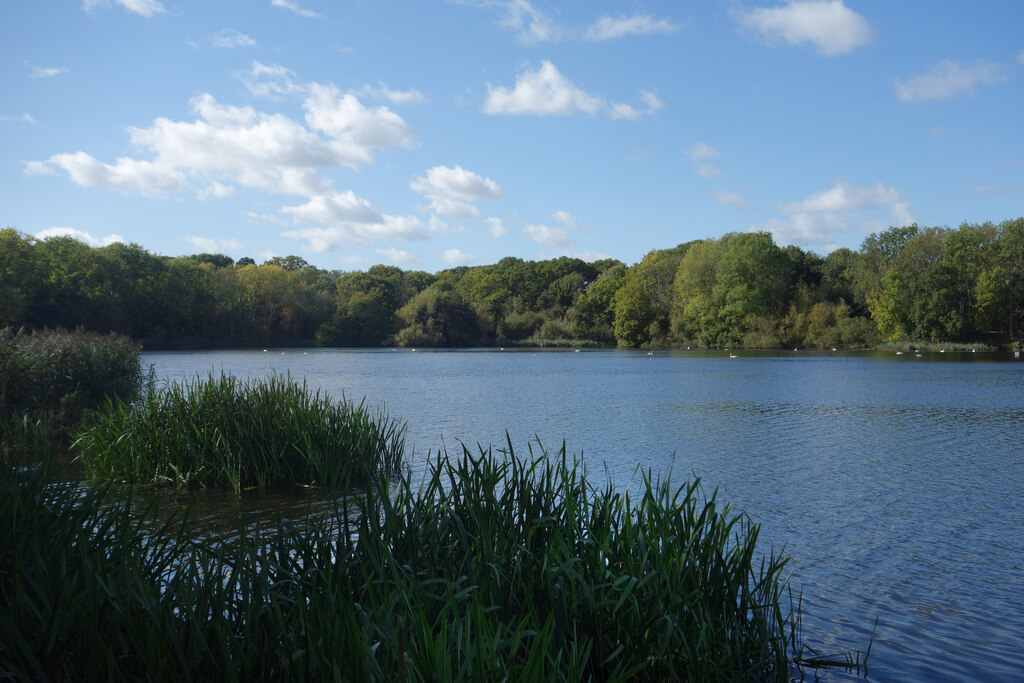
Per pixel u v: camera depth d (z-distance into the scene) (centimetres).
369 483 491
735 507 973
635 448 1463
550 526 503
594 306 9838
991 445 1501
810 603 618
